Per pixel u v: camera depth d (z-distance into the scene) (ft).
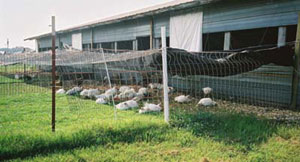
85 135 11.19
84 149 10.18
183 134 11.94
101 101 20.27
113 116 15.48
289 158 9.49
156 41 30.63
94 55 26.18
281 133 12.06
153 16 30.42
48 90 28.32
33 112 16.81
